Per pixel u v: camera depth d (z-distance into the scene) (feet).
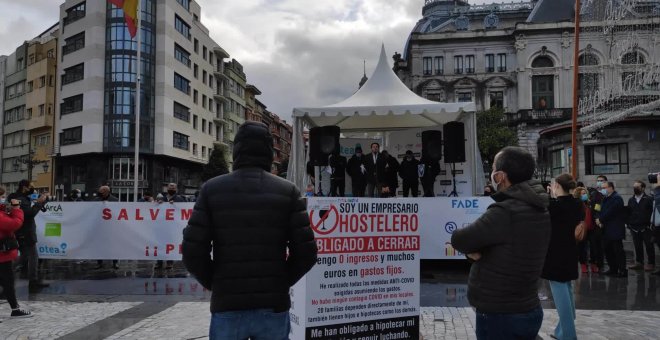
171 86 166.20
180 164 177.68
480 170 39.01
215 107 214.90
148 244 36.86
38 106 183.11
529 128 190.70
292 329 12.73
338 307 12.44
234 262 8.66
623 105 66.03
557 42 196.85
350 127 53.16
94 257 36.91
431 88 210.18
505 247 9.44
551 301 24.73
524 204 9.62
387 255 13.16
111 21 155.33
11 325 20.71
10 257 22.22
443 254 32.78
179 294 27.22
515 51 204.44
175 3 169.37
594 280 30.96
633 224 35.68
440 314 21.81
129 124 153.89
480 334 9.84
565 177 15.71
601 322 20.57
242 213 8.77
